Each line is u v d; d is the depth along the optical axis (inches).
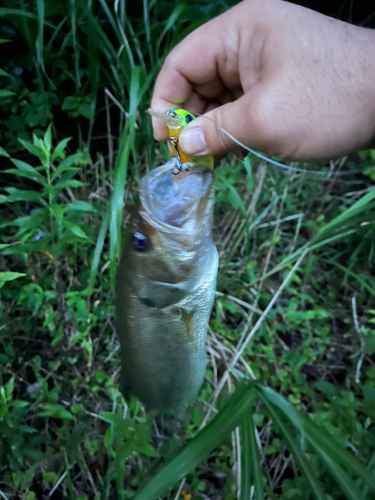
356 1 26.0
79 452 15.5
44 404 16.2
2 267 17.3
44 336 18.1
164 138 14.3
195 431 16.1
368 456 15.1
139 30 20.1
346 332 21.0
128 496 14.1
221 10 20.1
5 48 20.4
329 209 24.0
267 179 23.0
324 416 16.1
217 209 23.1
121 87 19.8
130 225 10.2
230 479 15.4
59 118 22.8
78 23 19.5
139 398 12.8
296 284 22.2
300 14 11.6
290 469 16.8
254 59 12.4
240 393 12.6
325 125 11.1
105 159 23.0
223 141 10.7
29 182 21.1
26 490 14.4
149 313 10.6
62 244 14.4
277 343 20.1
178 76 14.3
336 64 11.0
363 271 22.6
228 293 20.7
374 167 22.5
